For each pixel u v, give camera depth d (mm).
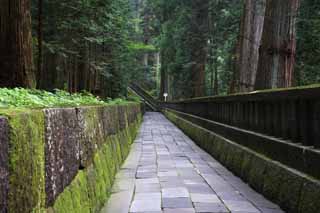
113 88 24625
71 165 3043
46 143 2273
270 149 5141
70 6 12102
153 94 60562
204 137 10758
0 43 6703
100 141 4977
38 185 2068
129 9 23375
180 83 32344
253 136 6000
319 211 3375
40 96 5164
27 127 1891
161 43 31297
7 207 1598
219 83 27625
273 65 6848
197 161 8258
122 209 4297
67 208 2711
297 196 3898
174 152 9906
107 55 21000
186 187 5512
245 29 11844
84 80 17828
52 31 12586
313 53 12562
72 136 3133
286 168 4371
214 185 5668
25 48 6820
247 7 11812
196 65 25375
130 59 27516
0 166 1530
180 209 4309
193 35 24484
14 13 6715
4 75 6656
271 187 4684
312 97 3896
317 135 3875
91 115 4285
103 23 14875
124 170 6988
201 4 23609
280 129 5027
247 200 4738
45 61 15258
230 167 6992
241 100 6945
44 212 2184
